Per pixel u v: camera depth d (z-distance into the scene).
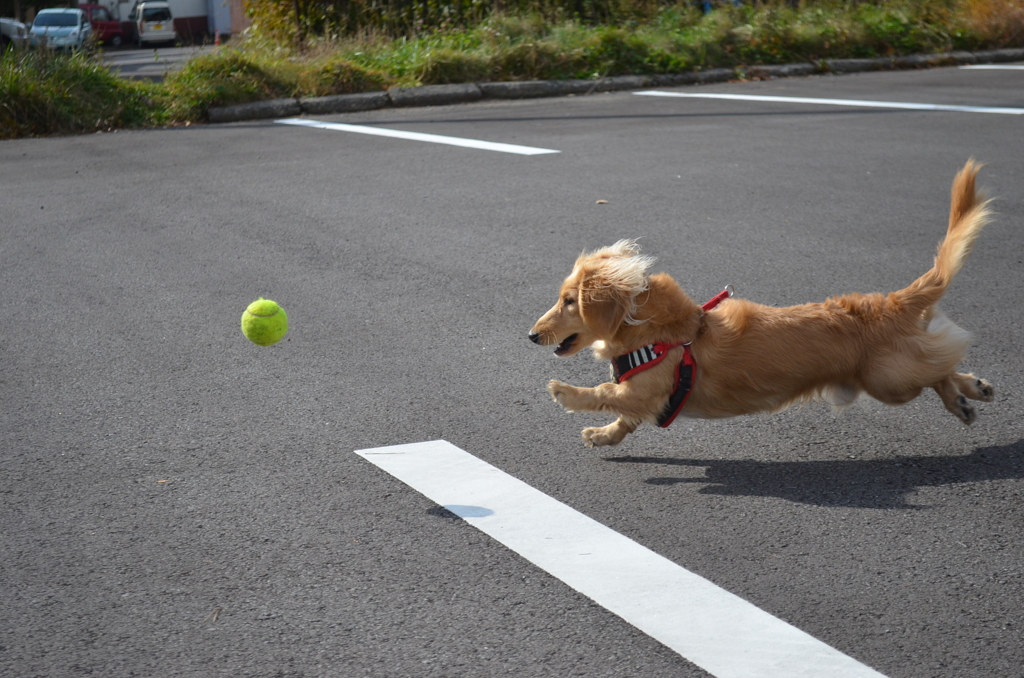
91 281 6.11
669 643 2.61
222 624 2.75
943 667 2.48
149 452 3.88
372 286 5.96
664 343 3.67
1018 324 5.02
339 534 3.23
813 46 16.70
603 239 6.89
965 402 3.78
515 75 14.85
